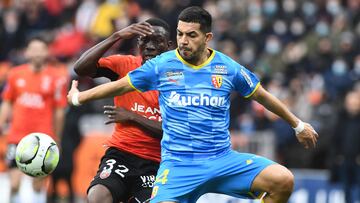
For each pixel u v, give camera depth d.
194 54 24.92
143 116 28.06
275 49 64.25
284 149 54.06
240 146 52.84
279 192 25.20
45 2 73.94
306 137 26.62
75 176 54.00
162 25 27.58
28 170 28.02
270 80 59.97
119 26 63.75
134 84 25.36
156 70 25.22
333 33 63.53
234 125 55.84
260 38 65.38
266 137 52.88
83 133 55.19
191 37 24.77
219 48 63.47
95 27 68.94
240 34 66.31
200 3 71.69
